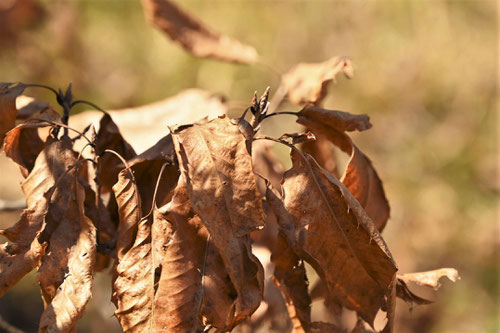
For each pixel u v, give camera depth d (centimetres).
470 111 211
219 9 196
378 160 206
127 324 75
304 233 77
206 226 74
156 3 93
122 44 185
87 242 76
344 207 77
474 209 206
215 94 93
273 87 186
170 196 78
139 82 186
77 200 77
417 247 205
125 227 76
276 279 78
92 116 91
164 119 91
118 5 185
